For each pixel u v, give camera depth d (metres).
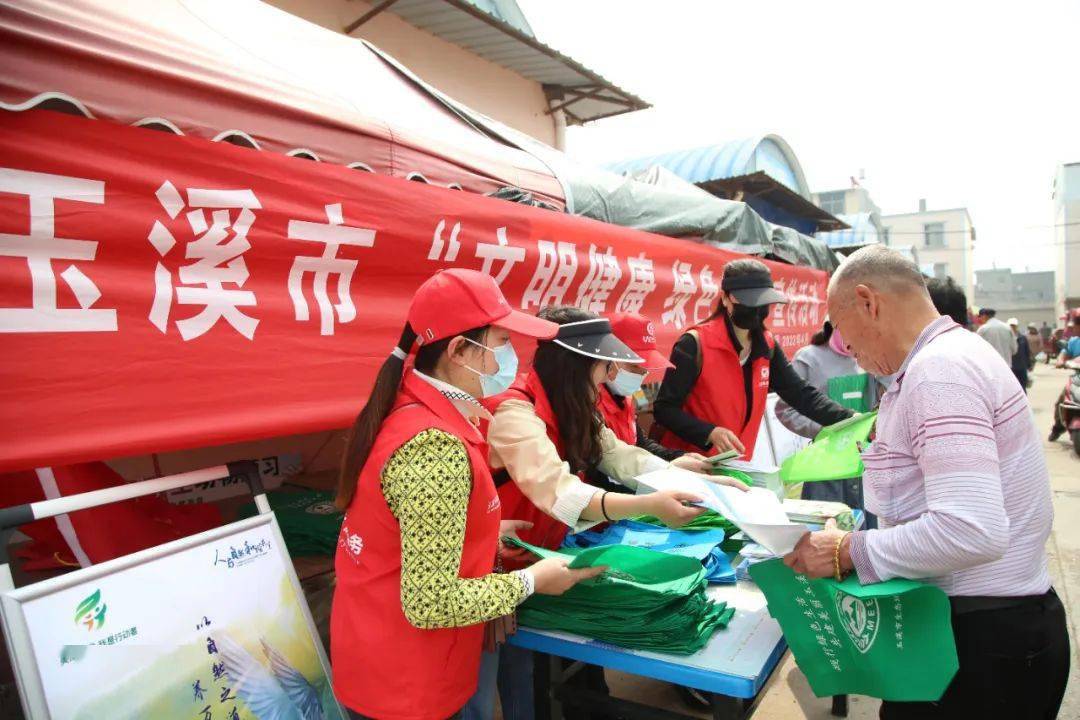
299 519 2.65
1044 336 36.31
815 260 6.60
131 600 1.37
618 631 1.66
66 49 1.42
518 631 1.80
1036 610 1.43
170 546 1.47
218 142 1.67
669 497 1.70
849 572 1.47
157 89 1.59
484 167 2.70
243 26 2.33
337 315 1.94
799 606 1.57
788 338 5.82
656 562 1.71
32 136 1.36
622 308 3.50
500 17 6.10
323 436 3.68
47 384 1.36
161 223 1.55
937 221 44.62
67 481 1.69
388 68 3.04
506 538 1.82
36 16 1.38
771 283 2.93
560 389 2.04
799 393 3.26
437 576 1.33
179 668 1.40
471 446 1.44
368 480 1.43
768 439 4.05
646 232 3.80
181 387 1.57
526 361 2.77
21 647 1.20
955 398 1.33
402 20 5.26
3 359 1.31
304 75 2.17
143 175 1.52
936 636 1.39
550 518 2.07
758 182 9.00
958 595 1.45
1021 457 1.41
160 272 1.57
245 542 1.63
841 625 1.52
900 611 1.43
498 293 1.54
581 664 2.26
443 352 1.49
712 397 3.00
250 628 1.56
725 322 2.98
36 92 1.37
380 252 2.06
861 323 1.55
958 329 1.46
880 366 1.58
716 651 1.62
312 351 1.86
